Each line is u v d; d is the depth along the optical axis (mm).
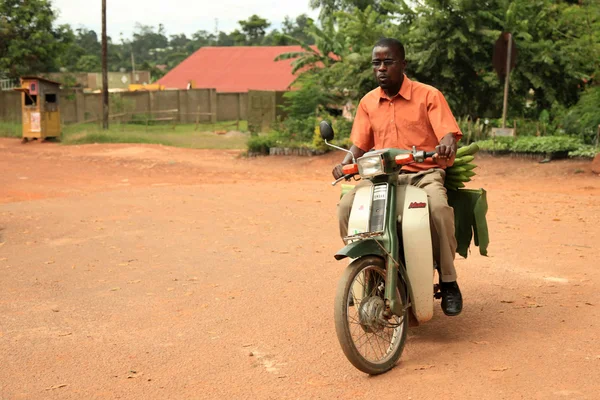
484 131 17656
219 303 5500
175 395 3803
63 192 13078
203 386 3916
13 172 16391
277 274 6328
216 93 43156
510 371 3943
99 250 7410
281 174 16297
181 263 6797
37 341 4703
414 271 4258
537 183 13125
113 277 6332
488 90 19719
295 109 21906
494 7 19391
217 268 6582
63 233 8320
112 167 17766
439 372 3996
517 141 15742
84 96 38969
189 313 5270
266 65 53625
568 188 12359
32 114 25312
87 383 3992
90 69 66438
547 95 19125
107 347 4570
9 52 35781
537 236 7719
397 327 4230
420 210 4270
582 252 6910
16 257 7176
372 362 3994
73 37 37938
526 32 18844
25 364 4293
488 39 18422
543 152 15086
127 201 10797
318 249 7320
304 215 9414
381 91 4738
